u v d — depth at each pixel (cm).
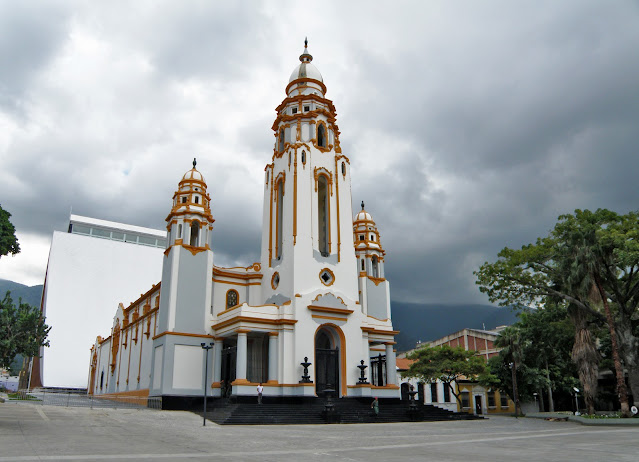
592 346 3831
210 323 4338
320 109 4966
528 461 1391
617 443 1919
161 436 2122
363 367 4166
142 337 5234
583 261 3641
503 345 5259
